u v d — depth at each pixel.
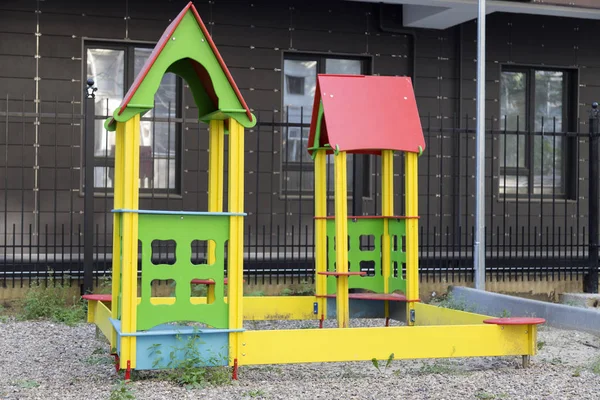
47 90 11.52
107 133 11.32
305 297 8.73
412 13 12.90
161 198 11.97
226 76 6.02
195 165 12.11
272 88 12.57
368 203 12.98
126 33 11.88
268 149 12.55
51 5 11.54
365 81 8.28
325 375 6.39
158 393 5.54
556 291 11.86
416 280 8.20
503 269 11.70
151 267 5.88
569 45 14.23
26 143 11.35
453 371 6.53
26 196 11.34
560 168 14.33
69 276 10.06
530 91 14.11
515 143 13.98
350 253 8.67
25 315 9.45
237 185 6.09
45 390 5.64
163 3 12.04
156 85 5.85
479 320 7.20
